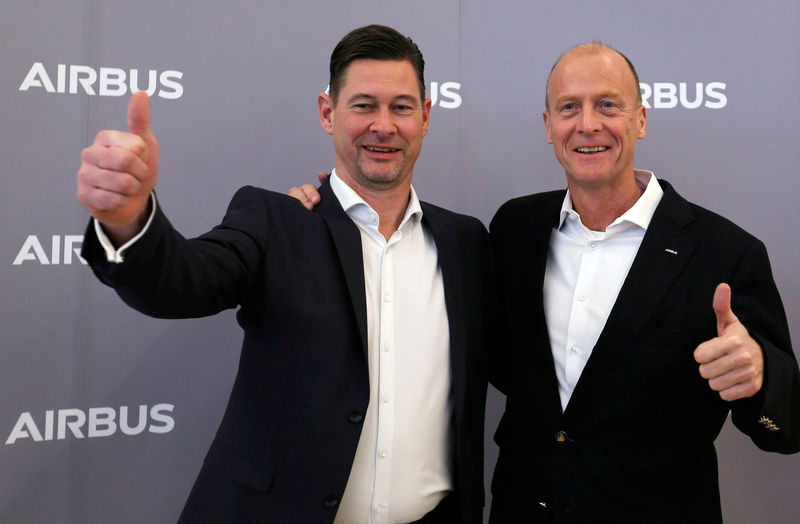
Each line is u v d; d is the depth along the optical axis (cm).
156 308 112
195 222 195
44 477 187
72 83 187
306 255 144
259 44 198
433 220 162
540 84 209
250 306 144
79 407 189
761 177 210
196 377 197
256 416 140
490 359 170
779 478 211
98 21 188
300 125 201
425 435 148
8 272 184
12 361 184
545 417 156
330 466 134
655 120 211
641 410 149
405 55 153
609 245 161
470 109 208
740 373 121
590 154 156
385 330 148
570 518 150
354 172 154
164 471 195
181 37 193
